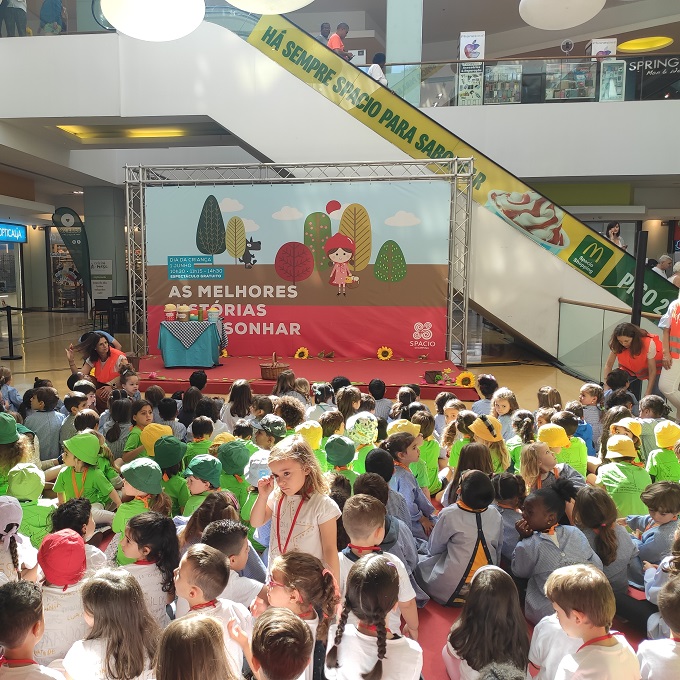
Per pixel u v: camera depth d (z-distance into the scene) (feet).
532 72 39.81
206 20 33.86
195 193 34.24
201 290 34.88
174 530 8.64
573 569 6.73
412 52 42.60
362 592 6.49
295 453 8.45
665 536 10.48
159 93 34.06
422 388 27.89
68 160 43.68
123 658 6.31
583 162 40.22
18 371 34.45
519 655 7.02
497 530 10.62
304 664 5.21
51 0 33.60
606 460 15.06
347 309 34.32
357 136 34.14
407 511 11.64
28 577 9.32
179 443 12.69
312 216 33.91
